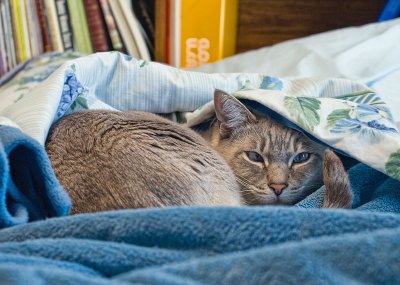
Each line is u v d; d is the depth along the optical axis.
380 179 0.87
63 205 0.65
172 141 0.83
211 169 0.83
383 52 1.35
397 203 0.78
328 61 1.32
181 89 1.04
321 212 0.55
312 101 0.90
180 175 0.76
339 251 0.48
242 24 1.78
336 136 0.84
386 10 1.62
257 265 0.47
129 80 1.03
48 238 0.57
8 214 0.62
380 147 0.81
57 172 0.75
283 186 0.99
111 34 1.58
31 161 0.65
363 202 0.84
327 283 0.45
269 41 1.80
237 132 1.04
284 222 0.53
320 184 1.01
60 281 0.46
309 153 1.01
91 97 0.95
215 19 1.60
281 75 1.32
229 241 0.52
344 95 1.00
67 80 0.90
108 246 0.52
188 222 0.54
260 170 1.01
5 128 0.67
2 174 0.60
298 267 0.46
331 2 1.75
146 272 0.48
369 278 0.46
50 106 0.83
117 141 0.78
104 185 0.72
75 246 0.53
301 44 1.46
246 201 1.00
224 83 1.06
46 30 1.54
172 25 1.59
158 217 0.55
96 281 0.46
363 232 0.52
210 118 1.07
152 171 0.74
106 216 0.57
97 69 0.99
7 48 1.43
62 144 0.79
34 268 0.47
